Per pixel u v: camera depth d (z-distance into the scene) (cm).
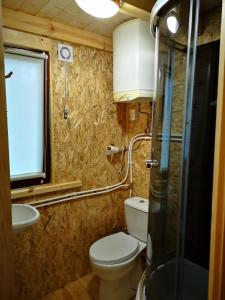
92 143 210
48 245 188
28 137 178
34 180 182
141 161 225
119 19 175
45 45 173
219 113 60
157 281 120
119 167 236
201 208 89
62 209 195
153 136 141
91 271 220
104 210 226
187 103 93
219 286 62
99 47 202
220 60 59
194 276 92
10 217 65
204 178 87
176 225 102
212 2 85
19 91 169
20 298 176
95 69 205
